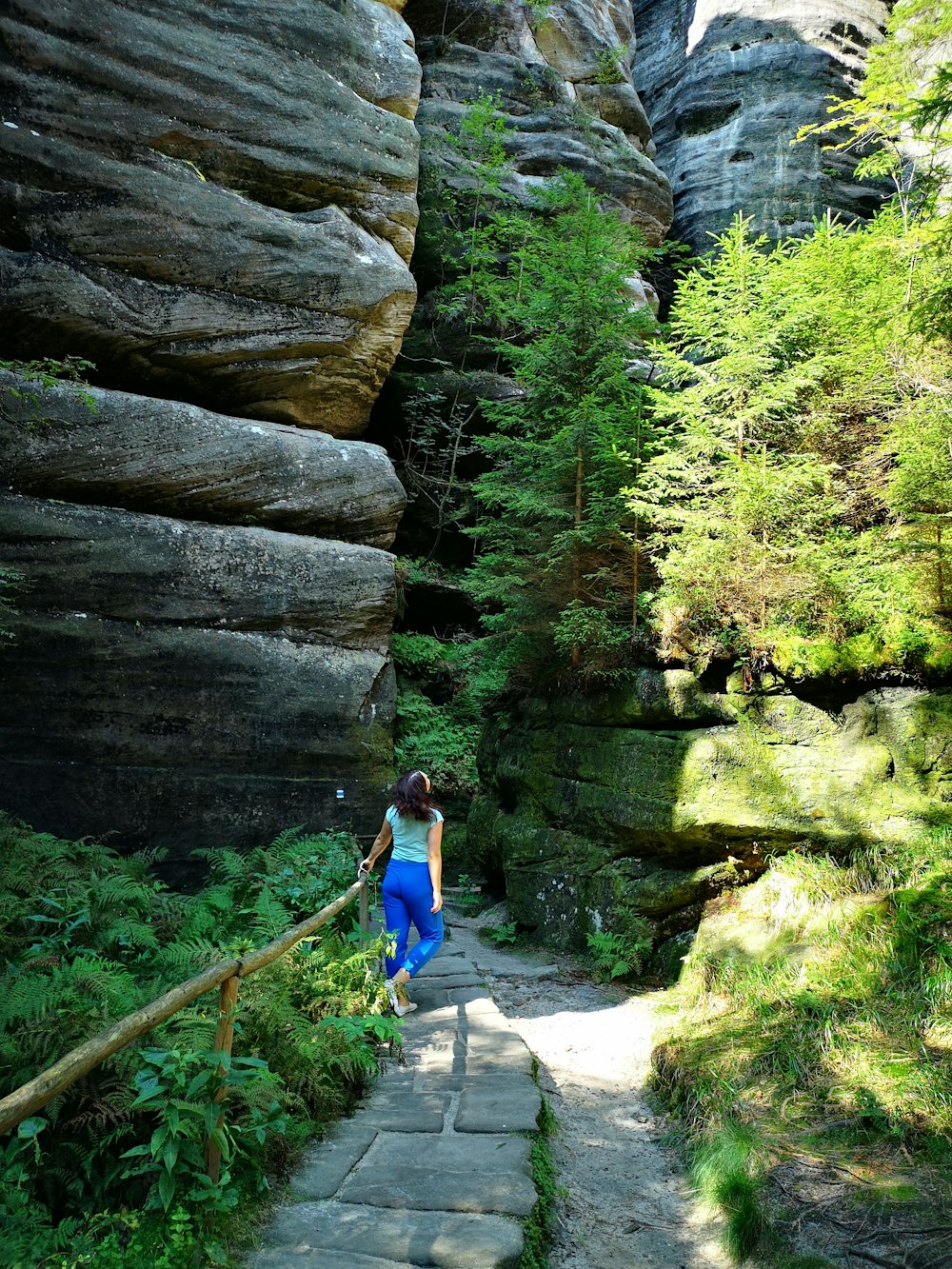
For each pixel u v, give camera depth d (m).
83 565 7.73
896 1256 3.01
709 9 19.70
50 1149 3.13
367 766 8.79
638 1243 3.50
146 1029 2.53
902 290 6.38
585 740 7.68
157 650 7.95
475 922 8.67
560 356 8.07
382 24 10.02
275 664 8.47
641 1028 5.72
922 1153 3.52
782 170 18.20
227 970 3.04
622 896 6.91
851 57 18.95
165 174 8.40
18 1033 3.39
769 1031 4.71
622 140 16.69
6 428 7.61
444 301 14.54
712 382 6.81
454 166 14.77
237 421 8.73
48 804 7.40
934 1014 4.29
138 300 8.26
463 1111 4.00
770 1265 3.21
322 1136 3.74
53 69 7.95
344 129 9.47
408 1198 3.22
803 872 5.98
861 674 6.30
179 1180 3.02
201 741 8.08
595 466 7.80
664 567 6.68
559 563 7.80
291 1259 2.81
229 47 8.86
